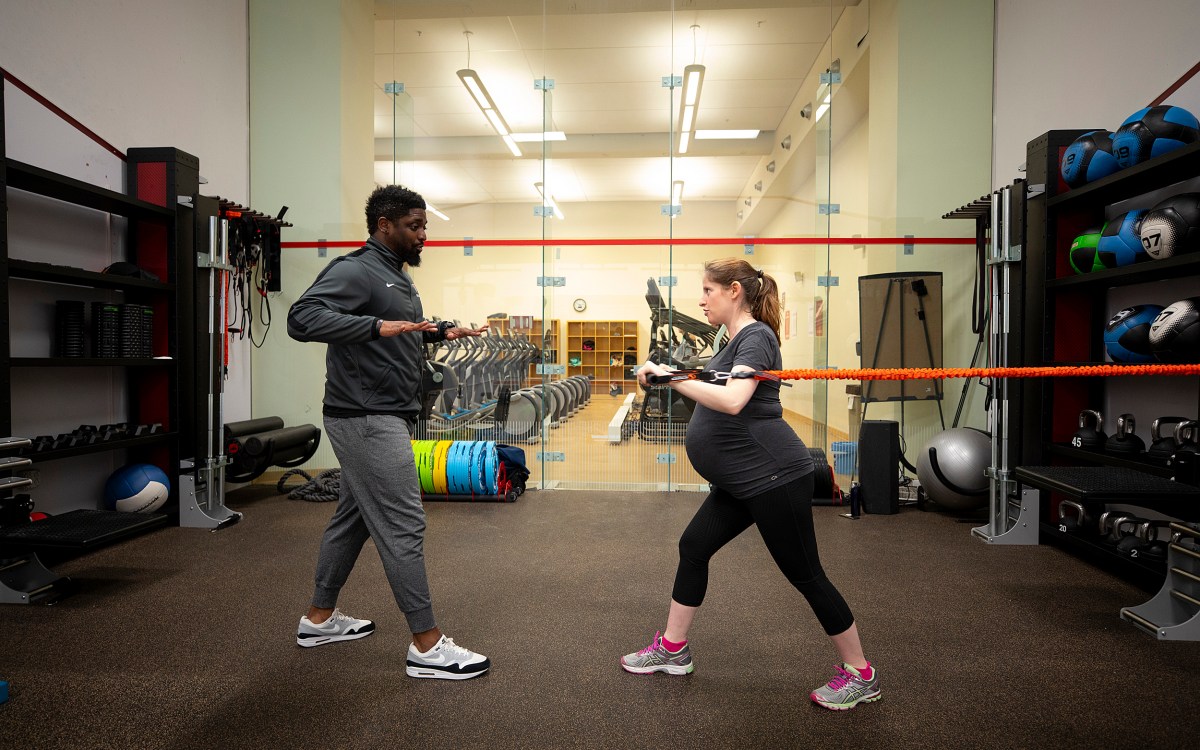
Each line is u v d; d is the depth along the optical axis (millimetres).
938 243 4789
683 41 5926
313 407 5121
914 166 4961
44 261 3381
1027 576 2941
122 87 3859
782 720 1692
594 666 2010
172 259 3811
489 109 6609
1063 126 4043
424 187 6711
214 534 3600
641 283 5066
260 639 2199
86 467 3666
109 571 2941
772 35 5832
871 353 4746
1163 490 2277
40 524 2564
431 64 6141
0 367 2576
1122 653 2113
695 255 5039
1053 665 2027
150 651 2104
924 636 2256
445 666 1901
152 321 3842
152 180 3807
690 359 5008
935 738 1607
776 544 1676
